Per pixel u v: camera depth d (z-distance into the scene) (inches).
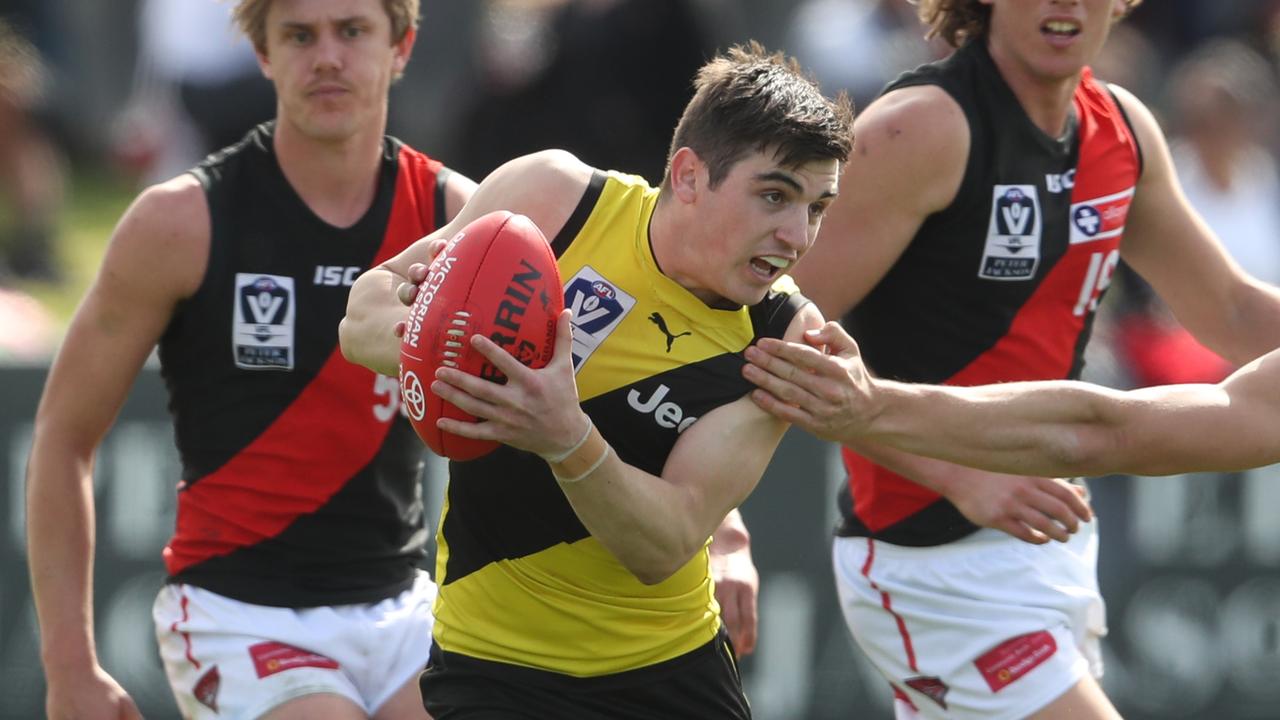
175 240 566.6
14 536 848.9
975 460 484.4
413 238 592.4
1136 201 631.2
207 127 1278.3
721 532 582.9
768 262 449.1
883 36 1363.2
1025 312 602.5
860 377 465.4
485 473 494.3
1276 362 502.9
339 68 561.9
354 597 595.8
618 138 1153.4
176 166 1330.0
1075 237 601.9
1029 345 605.3
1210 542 914.7
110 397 577.6
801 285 581.0
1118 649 911.7
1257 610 917.2
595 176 490.0
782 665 892.6
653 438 478.6
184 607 591.8
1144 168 620.1
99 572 845.8
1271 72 1443.2
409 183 595.8
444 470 840.3
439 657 518.6
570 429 422.3
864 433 473.7
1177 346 988.6
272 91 1270.9
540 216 485.1
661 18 1135.0
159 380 850.1
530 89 1182.9
